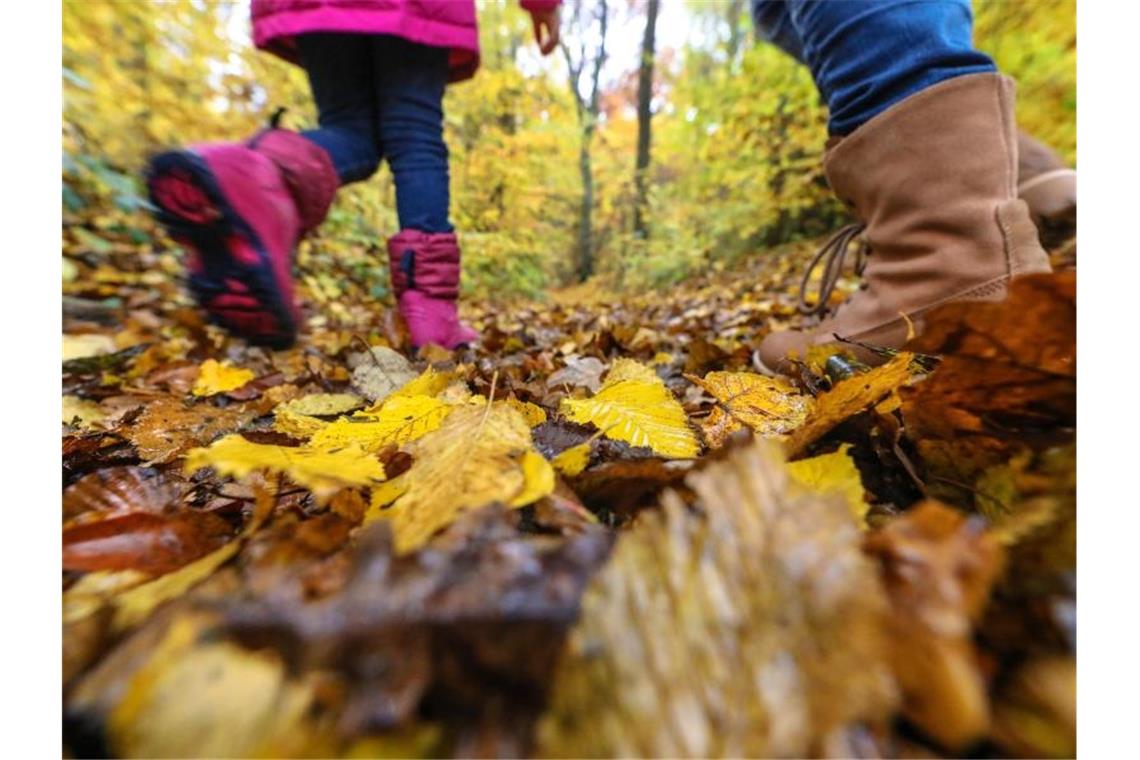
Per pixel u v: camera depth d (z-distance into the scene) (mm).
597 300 7895
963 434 461
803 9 1207
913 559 269
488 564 274
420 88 1783
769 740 224
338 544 364
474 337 1968
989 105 948
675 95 8906
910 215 1013
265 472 580
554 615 251
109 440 789
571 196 11320
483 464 435
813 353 957
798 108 5840
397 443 624
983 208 932
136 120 3508
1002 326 399
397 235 1807
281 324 1510
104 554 399
